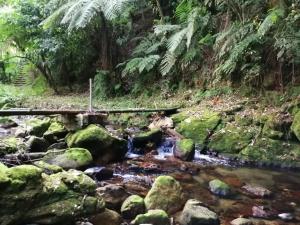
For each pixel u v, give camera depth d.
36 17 11.11
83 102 9.67
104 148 5.32
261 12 7.03
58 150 5.06
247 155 5.81
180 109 7.64
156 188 3.78
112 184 4.34
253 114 6.44
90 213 3.14
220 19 8.30
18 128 6.55
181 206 3.78
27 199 2.83
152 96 9.05
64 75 12.57
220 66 7.32
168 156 5.95
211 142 6.26
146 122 7.45
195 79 8.45
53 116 6.61
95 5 8.55
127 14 9.66
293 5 6.03
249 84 7.17
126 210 3.48
